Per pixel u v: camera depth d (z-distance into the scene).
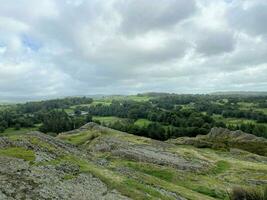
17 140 56.44
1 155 46.97
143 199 46.94
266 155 134.88
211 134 162.12
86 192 43.12
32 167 45.03
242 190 65.31
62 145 66.69
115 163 74.81
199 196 59.84
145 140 118.38
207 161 99.38
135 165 79.62
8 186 37.31
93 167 55.94
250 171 91.38
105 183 48.88
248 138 153.62
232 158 114.44
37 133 69.38
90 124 135.88
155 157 90.56
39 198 36.75
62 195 39.44
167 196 52.66
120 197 45.19
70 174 47.44
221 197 67.44
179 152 106.62
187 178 76.38
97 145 102.25
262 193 64.38
